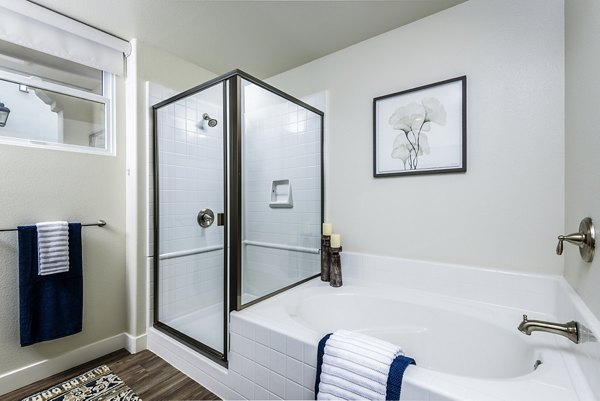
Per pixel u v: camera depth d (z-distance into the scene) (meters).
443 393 0.80
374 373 0.91
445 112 1.59
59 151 1.67
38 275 1.50
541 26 1.35
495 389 0.82
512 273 1.40
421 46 1.69
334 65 2.07
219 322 1.54
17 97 1.57
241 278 1.53
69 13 1.63
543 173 1.34
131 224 1.92
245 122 1.62
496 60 1.46
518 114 1.40
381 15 1.67
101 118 1.88
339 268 1.86
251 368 1.30
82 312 1.67
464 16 1.55
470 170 1.53
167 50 2.06
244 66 2.28
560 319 1.22
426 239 1.67
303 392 1.11
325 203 2.11
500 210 1.45
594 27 0.89
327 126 2.10
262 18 1.71
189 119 1.80
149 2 1.56
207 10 1.63
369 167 1.89
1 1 1.42
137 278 1.90
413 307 1.54
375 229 1.87
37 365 1.56
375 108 1.84
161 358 1.81
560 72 1.30
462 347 1.37
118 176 1.92
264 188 1.74
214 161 1.67
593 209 0.89
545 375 0.89
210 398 1.44
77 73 1.79
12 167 1.50
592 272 0.90
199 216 1.72
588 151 0.95
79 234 1.66
